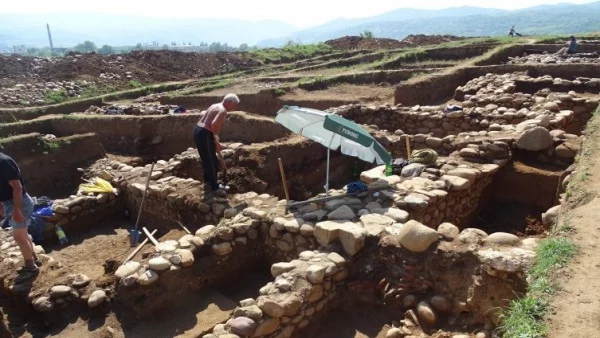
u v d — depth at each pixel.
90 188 8.80
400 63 23.69
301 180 10.77
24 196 6.05
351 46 37.34
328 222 5.81
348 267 5.36
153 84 25.72
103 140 14.72
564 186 6.16
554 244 4.19
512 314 3.58
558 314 3.37
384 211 6.12
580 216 4.67
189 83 24.06
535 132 7.86
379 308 5.13
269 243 6.43
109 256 7.27
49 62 26.23
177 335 5.21
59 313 5.66
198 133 7.62
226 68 31.72
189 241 6.15
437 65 22.67
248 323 4.34
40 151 11.87
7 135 14.72
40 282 5.96
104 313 5.60
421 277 4.95
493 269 4.38
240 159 10.20
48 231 7.90
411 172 7.48
